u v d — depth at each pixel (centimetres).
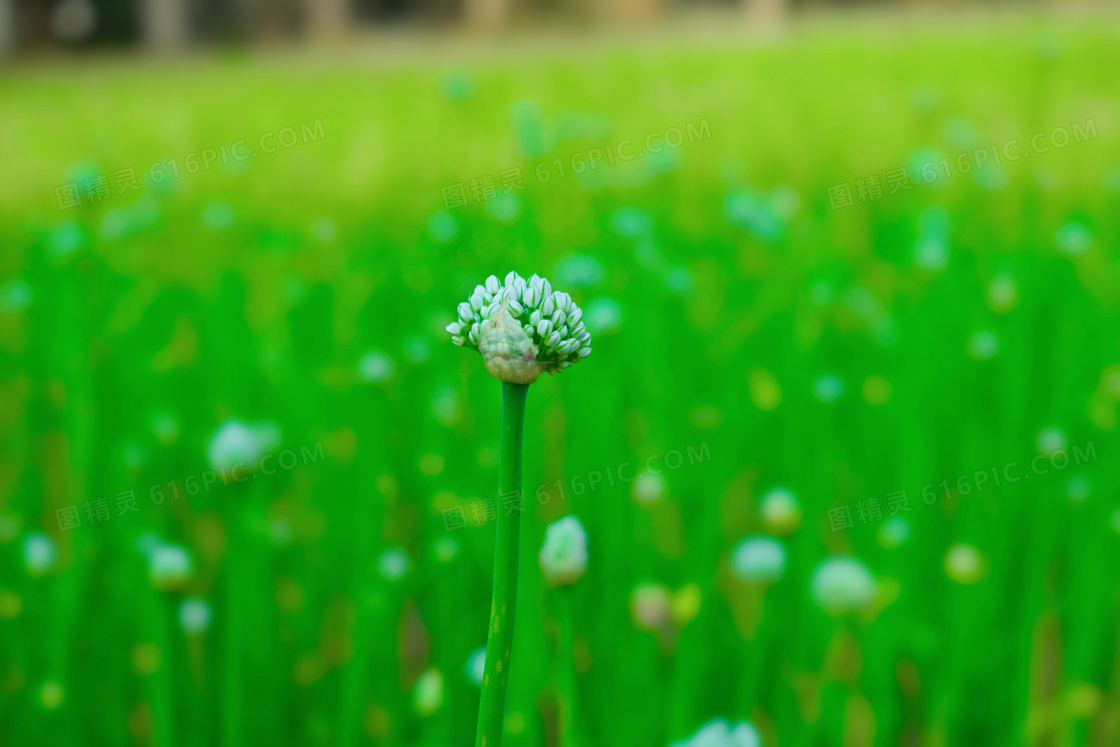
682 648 105
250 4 1611
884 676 110
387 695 116
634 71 666
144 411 159
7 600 127
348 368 159
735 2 1560
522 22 1628
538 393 104
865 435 152
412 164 324
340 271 209
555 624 112
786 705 111
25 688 120
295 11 1606
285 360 149
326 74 831
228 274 164
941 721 113
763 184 311
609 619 118
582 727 110
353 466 137
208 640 124
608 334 131
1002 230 228
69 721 118
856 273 213
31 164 399
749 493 145
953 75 530
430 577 117
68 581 117
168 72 1027
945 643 124
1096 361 161
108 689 126
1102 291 184
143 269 220
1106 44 598
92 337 168
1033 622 116
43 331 172
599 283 145
